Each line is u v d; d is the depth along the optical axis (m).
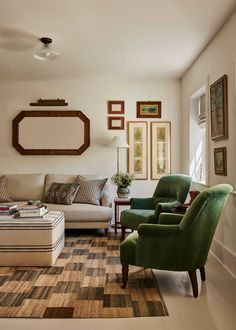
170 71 4.90
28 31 3.32
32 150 5.38
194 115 4.79
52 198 4.74
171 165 5.42
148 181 5.42
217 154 3.48
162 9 2.88
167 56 4.20
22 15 2.96
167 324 2.10
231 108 3.11
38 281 2.85
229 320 2.15
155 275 3.04
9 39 3.54
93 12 2.92
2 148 5.42
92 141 5.42
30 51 3.92
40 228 3.26
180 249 2.55
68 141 5.39
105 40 3.60
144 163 5.41
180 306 2.36
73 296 2.53
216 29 3.36
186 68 4.75
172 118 5.40
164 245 2.58
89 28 3.27
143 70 4.83
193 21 3.15
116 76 5.17
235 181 3.03
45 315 2.21
